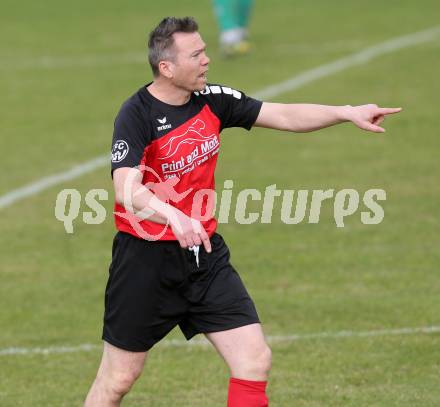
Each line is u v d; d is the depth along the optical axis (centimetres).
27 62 5894
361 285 2803
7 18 7175
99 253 3144
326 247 3139
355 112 1816
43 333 2523
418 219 3369
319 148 4212
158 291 1738
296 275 2898
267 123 1834
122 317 1748
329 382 2191
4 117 4806
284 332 2483
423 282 2811
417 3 7162
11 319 2619
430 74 5322
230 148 4234
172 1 7562
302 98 4981
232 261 3023
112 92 5203
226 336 1731
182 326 1798
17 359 2366
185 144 1728
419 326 2498
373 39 6147
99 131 4547
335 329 2495
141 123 1706
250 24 6738
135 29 6656
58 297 2778
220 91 1797
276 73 5456
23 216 3509
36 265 3041
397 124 4512
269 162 4028
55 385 2219
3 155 4216
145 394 2156
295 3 7412
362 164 3978
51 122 4706
